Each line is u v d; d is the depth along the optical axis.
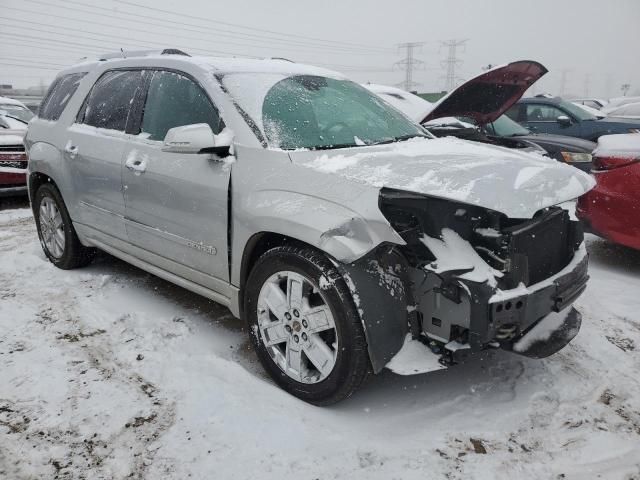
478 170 2.43
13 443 2.26
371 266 2.31
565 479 2.10
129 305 3.68
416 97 7.65
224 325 3.40
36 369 2.82
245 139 2.78
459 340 2.29
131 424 2.39
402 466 2.15
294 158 2.61
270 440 2.28
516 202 2.20
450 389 2.72
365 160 2.56
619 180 4.18
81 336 3.21
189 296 3.87
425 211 2.31
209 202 2.84
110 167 3.52
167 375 2.77
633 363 2.99
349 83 3.75
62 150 4.03
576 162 6.68
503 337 2.34
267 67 3.40
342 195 2.33
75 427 2.37
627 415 2.52
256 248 2.75
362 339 2.31
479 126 5.23
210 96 3.02
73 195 3.99
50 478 2.08
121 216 3.54
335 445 2.26
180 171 3.00
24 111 9.88
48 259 4.67
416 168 2.43
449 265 2.23
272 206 2.51
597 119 8.71
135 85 3.60
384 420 2.46
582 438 2.34
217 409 2.48
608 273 4.48
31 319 3.43
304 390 2.55
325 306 2.39
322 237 2.28
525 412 2.52
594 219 4.37
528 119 9.38
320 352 2.46
